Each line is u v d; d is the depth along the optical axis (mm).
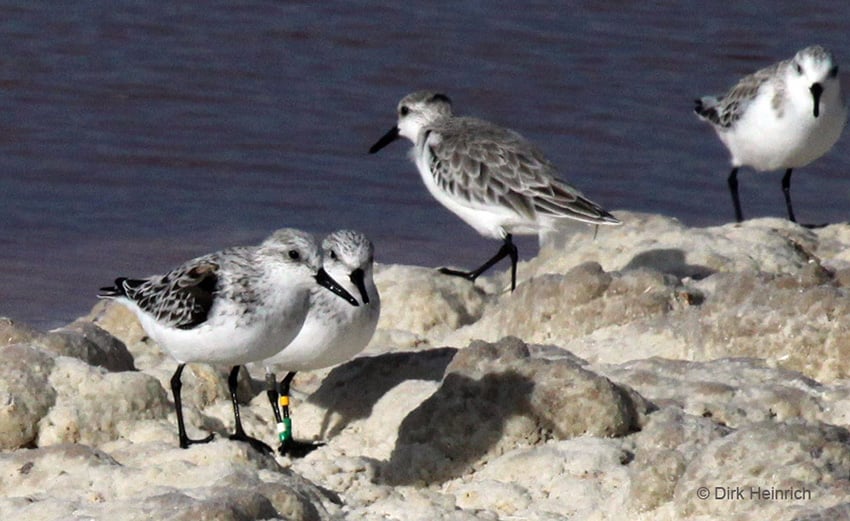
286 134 23047
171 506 9062
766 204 21250
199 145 22484
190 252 18734
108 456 10273
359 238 12062
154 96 24188
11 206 19984
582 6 28516
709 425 10195
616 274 13680
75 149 22094
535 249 19375
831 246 16750
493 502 9938
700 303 13461
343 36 26906
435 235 19719
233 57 25844
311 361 11969
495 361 11180
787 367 12180
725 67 26141
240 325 10906
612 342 13078
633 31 27484
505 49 26594
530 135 23562
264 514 8977
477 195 16703
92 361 12273
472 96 24828
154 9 27484
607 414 10781
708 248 15938
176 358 11328
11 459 10125
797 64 17406
